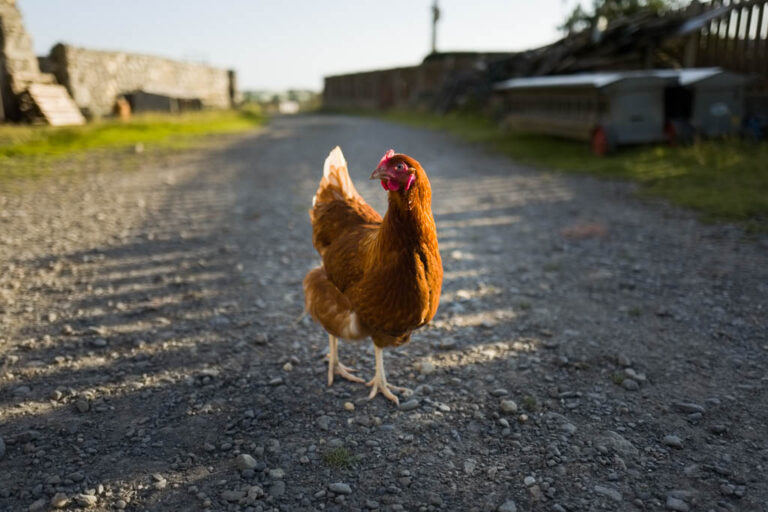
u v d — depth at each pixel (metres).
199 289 1.21
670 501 0.58
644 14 3.54
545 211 1.88
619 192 2.07
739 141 2.47
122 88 6.46
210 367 0.88
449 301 1.14
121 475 0.63
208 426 0.73
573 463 0.65
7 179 2.49
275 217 1.86
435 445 0.69
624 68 4.00
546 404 0.77
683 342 0.94
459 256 1.42
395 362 0.91
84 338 0.96
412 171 0.59
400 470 0.65
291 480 0.63
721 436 0.69
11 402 0.77
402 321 0.67
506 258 1.41
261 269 1.34
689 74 2.63
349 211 0.81
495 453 0.67
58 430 0.71
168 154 3.49
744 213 1.64
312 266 1.37
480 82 6.16
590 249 1.46
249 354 0.92
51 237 1.59
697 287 1.16
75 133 3.81
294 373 0.87
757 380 0.81
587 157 2.79
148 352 0.92
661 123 2.61
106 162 3.07
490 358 0.91
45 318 1.04
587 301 1.12
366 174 2.68
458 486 0.62
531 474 0.64
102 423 0.73
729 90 2.49
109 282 1.24
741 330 0.97
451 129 5.09
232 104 11.62
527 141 3.70
